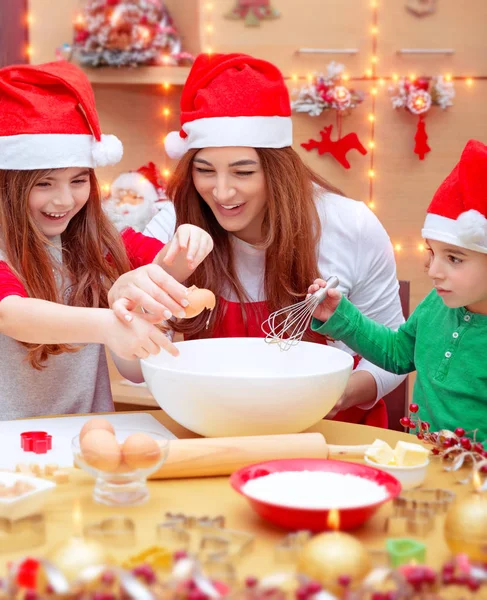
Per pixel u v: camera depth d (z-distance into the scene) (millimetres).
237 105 1558
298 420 1182
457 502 868
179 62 2803
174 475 1062
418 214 3264
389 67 3162
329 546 749
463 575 707
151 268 1263
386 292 1835
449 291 1388
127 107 3094
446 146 3232
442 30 3160
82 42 2758
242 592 672
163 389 1199
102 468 964
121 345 1213
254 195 1596
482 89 3209
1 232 1507
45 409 1591
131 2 2746
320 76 3084
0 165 1487
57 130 1468
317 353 1384
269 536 889
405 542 815
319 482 959
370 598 694
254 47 3094
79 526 896
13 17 2877
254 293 1711
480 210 1321
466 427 1459
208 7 3051
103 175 3102
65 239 1631
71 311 1263
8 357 1555
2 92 1492
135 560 787
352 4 3113
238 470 976
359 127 3191
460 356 1474
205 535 854
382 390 1718
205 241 1410
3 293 1386
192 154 1612
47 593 680
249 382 1140
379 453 1081
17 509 904
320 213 1756
